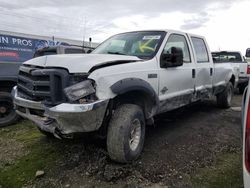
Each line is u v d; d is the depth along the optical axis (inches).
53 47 398.9
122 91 148.7
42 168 158.4
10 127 242.5
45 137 205.5
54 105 144.3
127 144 151.8
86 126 140.3
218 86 279.1
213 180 143.1
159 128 229.0
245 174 80.8
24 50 577.3
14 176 152.3
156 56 185.2
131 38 207.9
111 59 158.6
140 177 145.6
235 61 458.3
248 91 88.7
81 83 140.2
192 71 223.6
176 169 154.4
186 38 226.4
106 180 143.7
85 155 169.0
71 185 140.8
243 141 84.0
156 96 176.7
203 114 280.7
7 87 247.8
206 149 183.3
